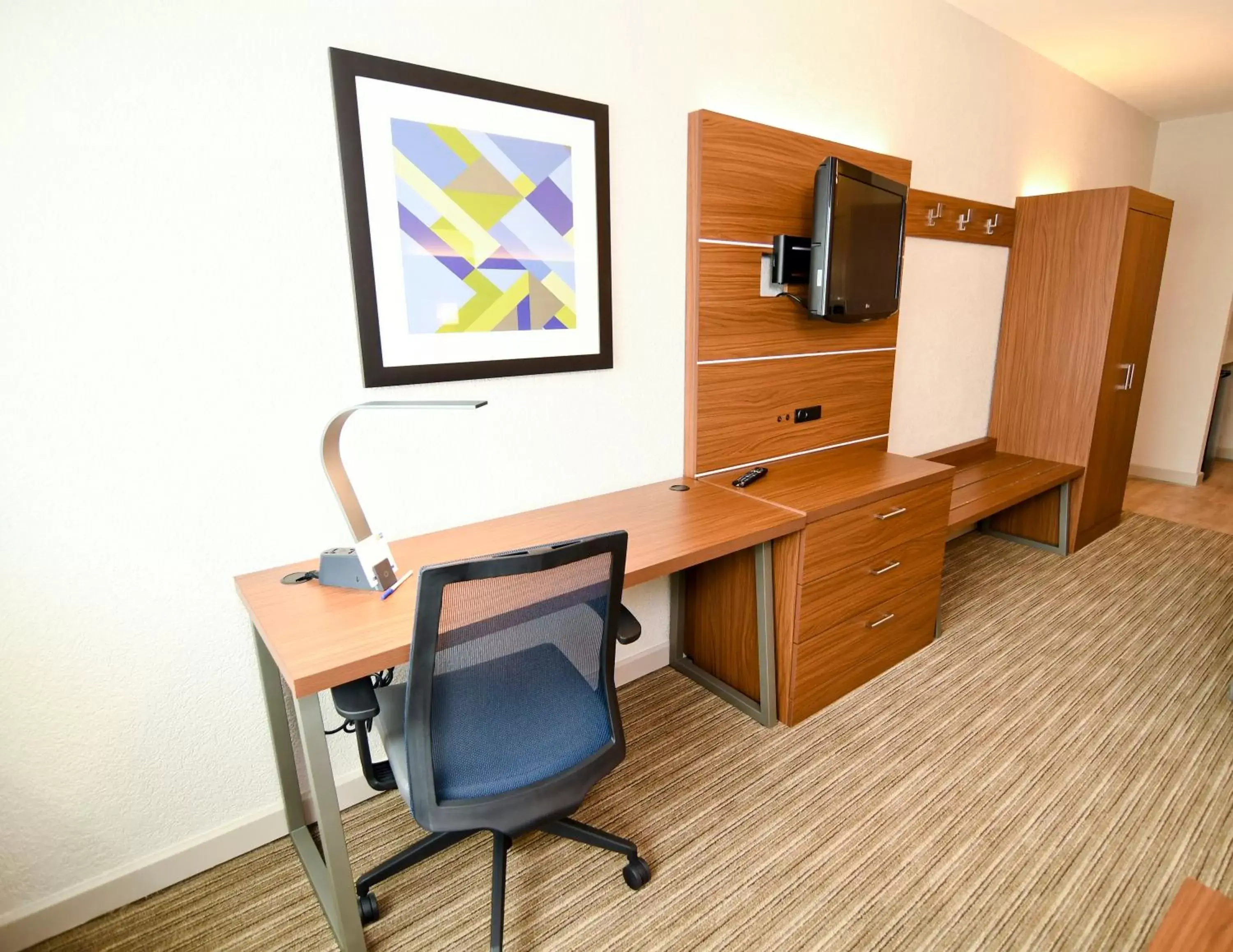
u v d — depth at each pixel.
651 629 2.44
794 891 1.50
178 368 1.39
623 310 2.07
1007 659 2.48
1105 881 1.51
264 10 1.35
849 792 1.81
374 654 1.17
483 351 1.78
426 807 1.15
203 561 1.49
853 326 2.66
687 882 1.53
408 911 1.47
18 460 1.25
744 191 2.19
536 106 1.72
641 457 2.24
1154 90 3.97
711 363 2.25
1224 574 3.25
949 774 1.87
